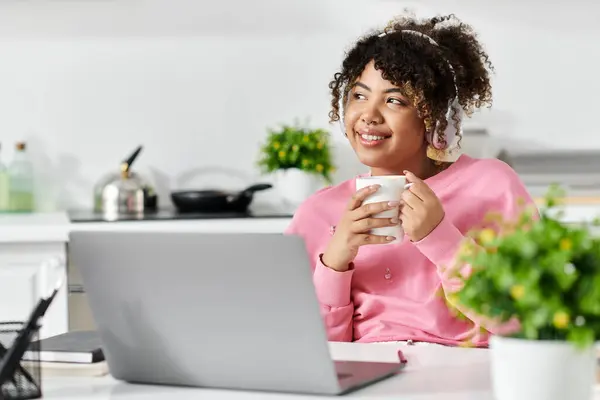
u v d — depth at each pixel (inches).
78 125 145.7
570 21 145.6
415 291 72.4
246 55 146.7
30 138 145.1
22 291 120.0
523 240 40.0
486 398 46.8
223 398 48.4
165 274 49.1
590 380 41.9
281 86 146.8
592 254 40.1
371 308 72.5
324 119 147.3
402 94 73.7
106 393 50.3
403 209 64.2
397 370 54.0
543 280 39.6
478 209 74.5
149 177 146.6
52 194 145.5
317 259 76.7
